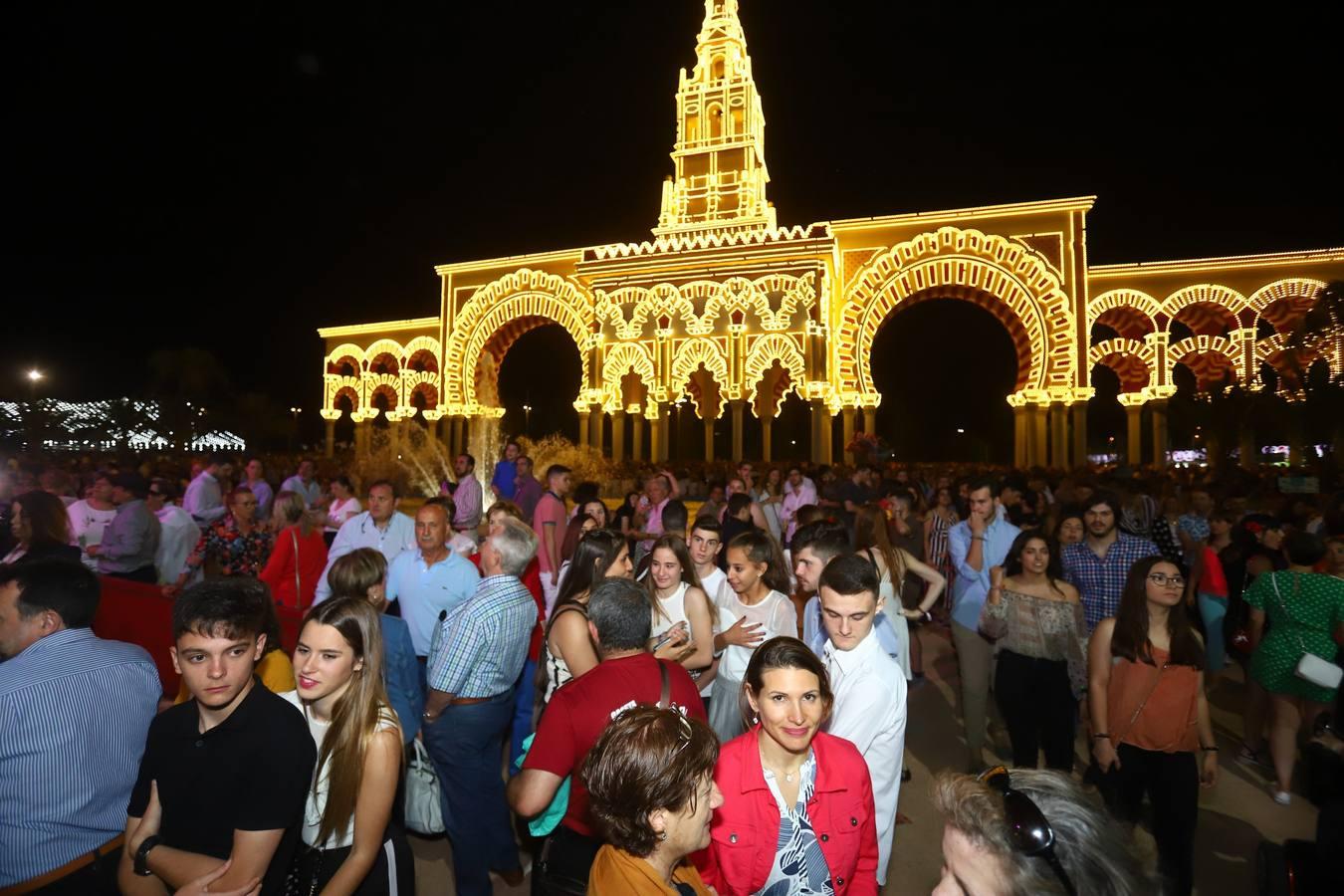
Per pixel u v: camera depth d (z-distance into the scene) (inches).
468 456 470.0
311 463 544.4
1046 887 61.4
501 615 169.8
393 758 117.9
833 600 135.5
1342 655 219.1
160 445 1791.3
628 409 1441.9
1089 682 179.5
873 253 1248.8
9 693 111.3
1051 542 250.2
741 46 1536.7
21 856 111.3
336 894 112.7
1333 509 252.2
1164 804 164.4
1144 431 2079.2
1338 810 84.3
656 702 130.7
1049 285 1166.3
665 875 89.5
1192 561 361.1
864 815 112.8
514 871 182.2
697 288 1232.8
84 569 124.9
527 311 1430.9
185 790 106.5
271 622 115.2
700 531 221.0
